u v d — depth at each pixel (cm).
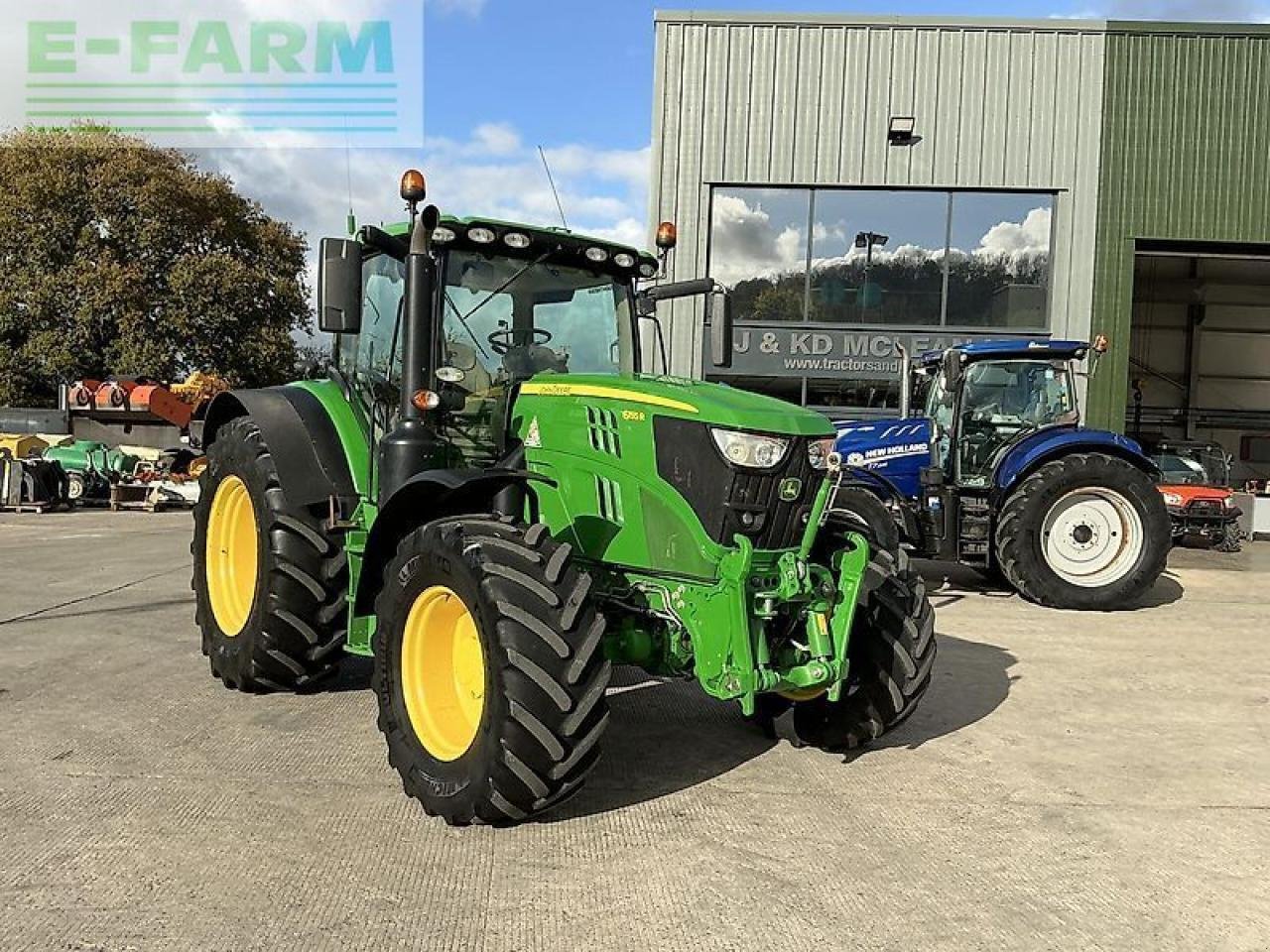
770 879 323
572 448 420
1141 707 551
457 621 382
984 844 358
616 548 404
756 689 367
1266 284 2838
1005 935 291
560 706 334
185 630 677
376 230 450
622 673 594
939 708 540
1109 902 314
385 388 482
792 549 390
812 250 1519
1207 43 1485
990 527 918
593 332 501
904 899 312
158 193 2508
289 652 498
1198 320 2883
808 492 395
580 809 381
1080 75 1494
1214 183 1496
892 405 1514
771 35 1499
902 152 1502
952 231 1511
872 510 875
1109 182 1498
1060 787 419
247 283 2598
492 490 426
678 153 1510
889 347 1512
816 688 423
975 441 946
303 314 2855
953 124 1496
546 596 342
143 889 303
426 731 377
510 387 461
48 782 389
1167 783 427
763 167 1508
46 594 816
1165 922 302
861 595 434
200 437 598
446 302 455
